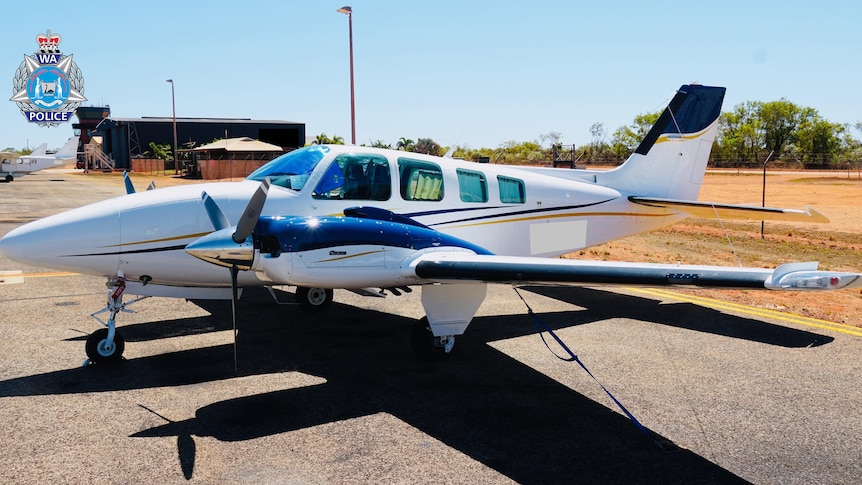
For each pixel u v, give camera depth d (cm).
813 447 473
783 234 1802
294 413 519
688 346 728
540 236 902
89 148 7525
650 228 1030
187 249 562
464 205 820
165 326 788
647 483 415
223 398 549
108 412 513
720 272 466
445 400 555
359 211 649
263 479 409
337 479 411
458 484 407
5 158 5362
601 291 1051
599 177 984
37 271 1188
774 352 707
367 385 589
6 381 582
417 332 660
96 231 623
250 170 4919
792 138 6669
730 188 3344
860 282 372
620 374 630
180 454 442
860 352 709
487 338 759
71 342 710
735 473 431
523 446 466
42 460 429
